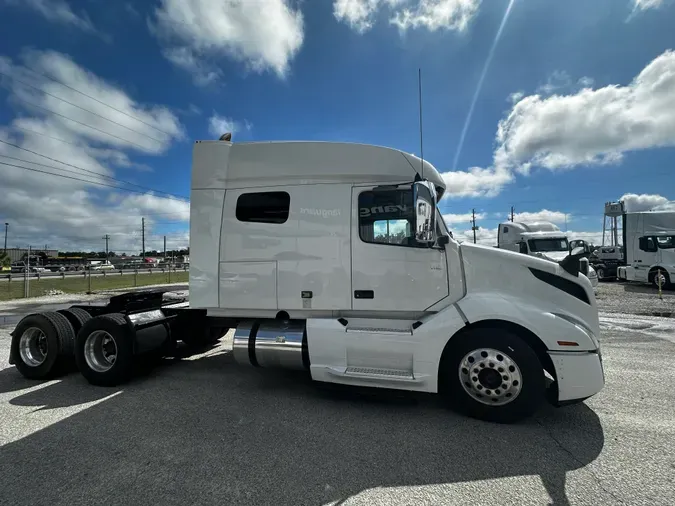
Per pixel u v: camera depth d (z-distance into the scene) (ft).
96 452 9.44
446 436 10.29
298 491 7.84
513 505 7.38
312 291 13.16
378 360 12.12
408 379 11.58
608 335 24.02
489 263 11.98
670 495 7.63
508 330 11.49
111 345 15.31
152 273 128.88
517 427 10.80
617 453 9.31
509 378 10.86
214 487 7.97
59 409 12.28
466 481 8.19
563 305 11.49
